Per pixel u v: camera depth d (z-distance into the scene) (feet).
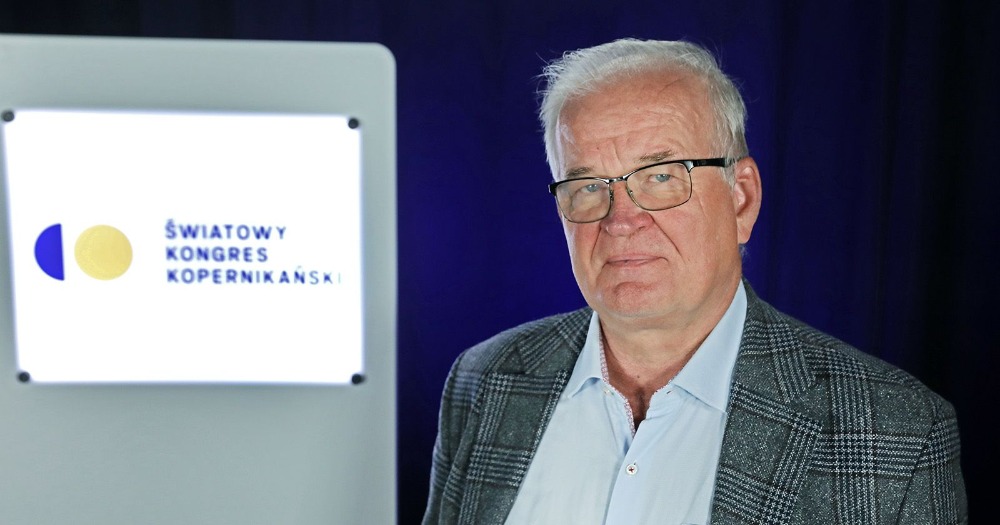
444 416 3.77
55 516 2.12
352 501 2.15
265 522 2.15
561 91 3.19
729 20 6.07
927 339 6.15
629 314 3.06
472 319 6.56
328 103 2.05
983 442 6.11
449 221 6.47
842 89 5.98
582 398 3.39
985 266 5.95
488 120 6.36
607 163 3.03
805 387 3.00
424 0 6.23
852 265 6.07
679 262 3.03
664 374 3.38
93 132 2.02
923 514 2.74
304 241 2.09
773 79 6.07
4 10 5.99
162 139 2.04
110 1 6.11
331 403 2.13
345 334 2.12
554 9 6.21
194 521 2.14
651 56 3.08
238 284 2.09
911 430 2.84
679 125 3.01
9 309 2.07
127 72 2.02
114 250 2.06
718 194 3.12
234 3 6.17
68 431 2.11
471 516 3.28
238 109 2.04
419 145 6.38
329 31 6.23
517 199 6.43
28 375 2.08
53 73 2.01
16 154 2.02
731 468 2.90
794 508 2.80
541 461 3.31
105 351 2.09
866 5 5.89
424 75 6.30
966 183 5.94
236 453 2.13
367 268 2.10
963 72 5.88
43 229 2.05
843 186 6.04
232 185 2.06
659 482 3.08
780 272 6.19
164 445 2.12
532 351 3.63
